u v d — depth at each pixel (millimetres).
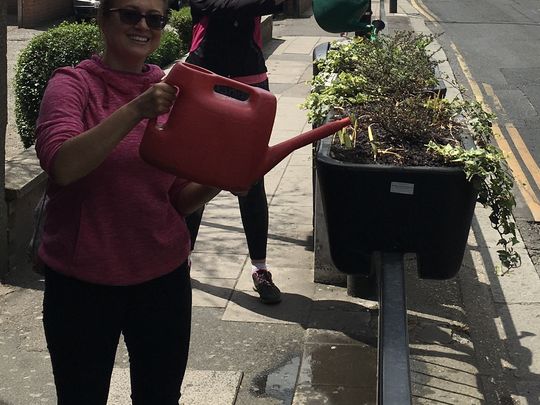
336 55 3293
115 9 1688
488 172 2184
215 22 3094
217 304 3143
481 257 3770
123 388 2564
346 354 2801
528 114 6980
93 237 1684
